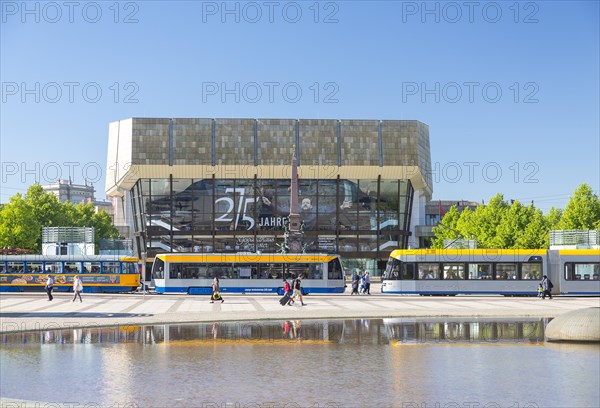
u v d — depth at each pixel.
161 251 105.94
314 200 107.81
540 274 54.75
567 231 73.38
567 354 20.45
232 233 106.44
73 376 16.72
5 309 38.59
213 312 36.22
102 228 111.06
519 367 18.05
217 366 18.25
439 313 35.53
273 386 15.45
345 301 49.09
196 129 104.62
